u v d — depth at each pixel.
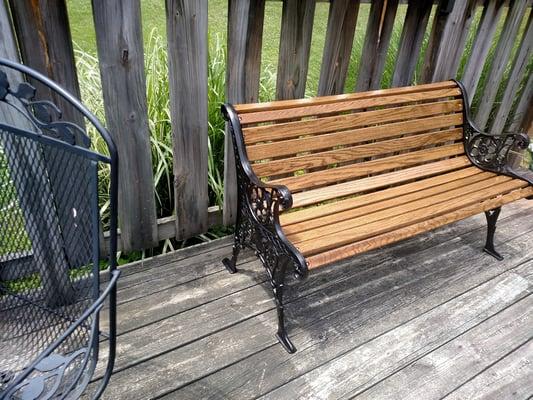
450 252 2.13
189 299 1.71
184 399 1.33
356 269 1.96
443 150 2.19
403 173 2.02
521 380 1.47
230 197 2.09
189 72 1.62
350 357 1.51
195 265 1.91
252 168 1.57
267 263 1.53
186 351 1.49
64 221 1.04
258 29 1.68
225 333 1.57
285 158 1.71
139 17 1.41
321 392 1.38
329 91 2.06
